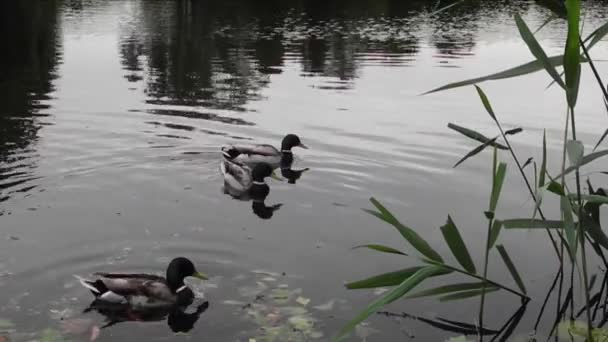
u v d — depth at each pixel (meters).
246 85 19.31
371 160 12.39
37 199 10.07
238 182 10.93
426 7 41.34
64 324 6.79
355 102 17.11
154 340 6.54
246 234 9.08
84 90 18.03
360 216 9.79
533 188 10.93
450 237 6.78
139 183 10.98
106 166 11.70
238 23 33.47
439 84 19.42
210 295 7.43
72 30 29.41
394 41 28.22
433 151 12.87
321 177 11.54
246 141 13.59
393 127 14.63
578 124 14.72
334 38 28.94
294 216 9.78
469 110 16.22
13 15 33.50
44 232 8.91
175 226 9.27
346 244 8.80
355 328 6.79
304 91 18.47
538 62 6.28
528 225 6.70
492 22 34.66
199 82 19.67
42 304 7.16
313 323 6.86
